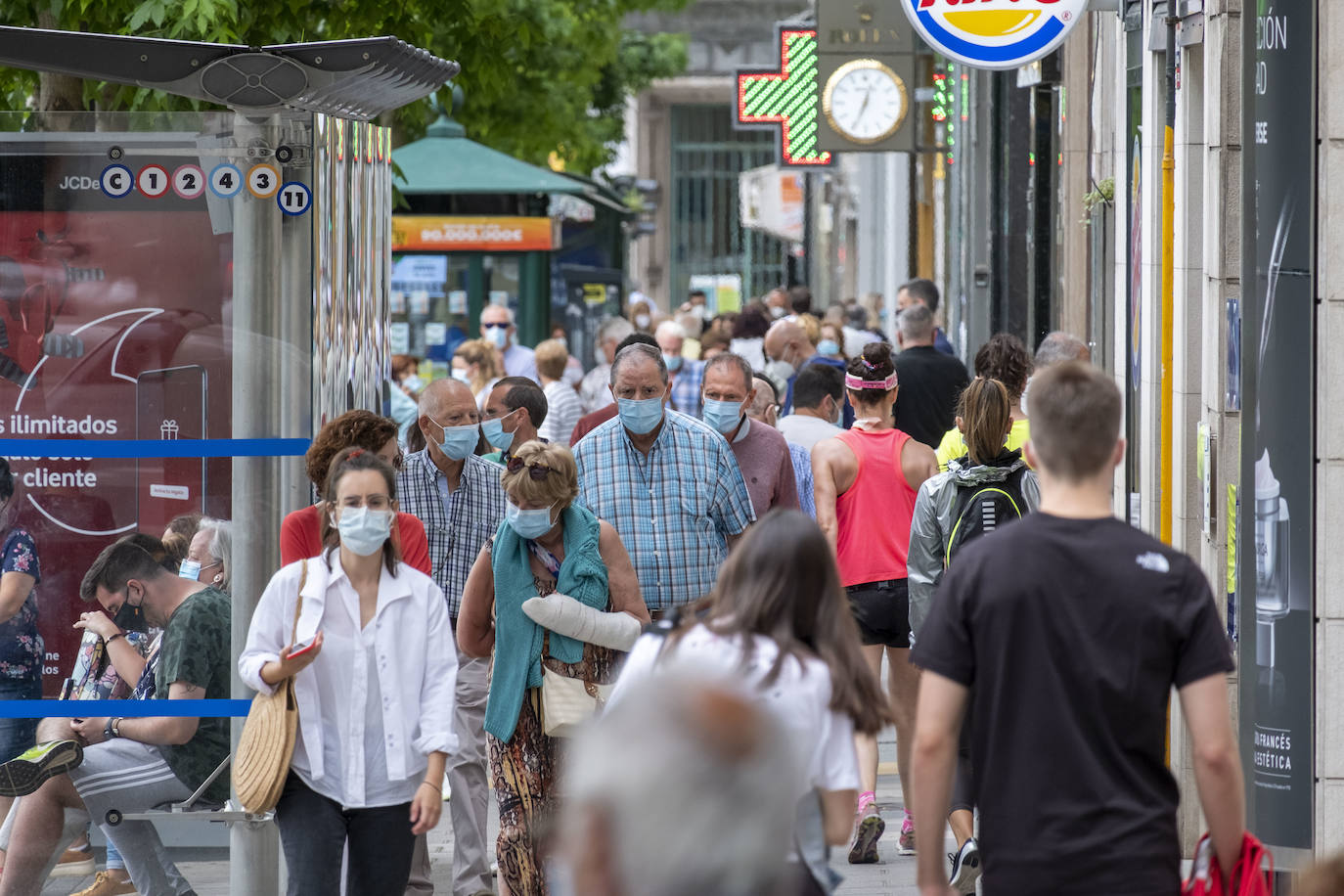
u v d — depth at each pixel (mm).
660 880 6738
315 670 20375
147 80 23469
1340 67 21062
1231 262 26766
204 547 23891
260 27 39250
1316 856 21594
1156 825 14070
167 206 23766
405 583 20672
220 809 23875
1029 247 54500
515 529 22266
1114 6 30891
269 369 23891
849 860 28641
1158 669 14141
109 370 23844
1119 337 36375
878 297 104625
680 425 25562
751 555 14555
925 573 25375
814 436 32625
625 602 22750
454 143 77938
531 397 33000
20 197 23688
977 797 14641
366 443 21984
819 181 171625
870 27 61500
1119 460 14648
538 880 22281
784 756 6914
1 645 23844
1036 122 52188
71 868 23906
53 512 23922
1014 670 14250
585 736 7109
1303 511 21578
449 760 26469
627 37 130750
